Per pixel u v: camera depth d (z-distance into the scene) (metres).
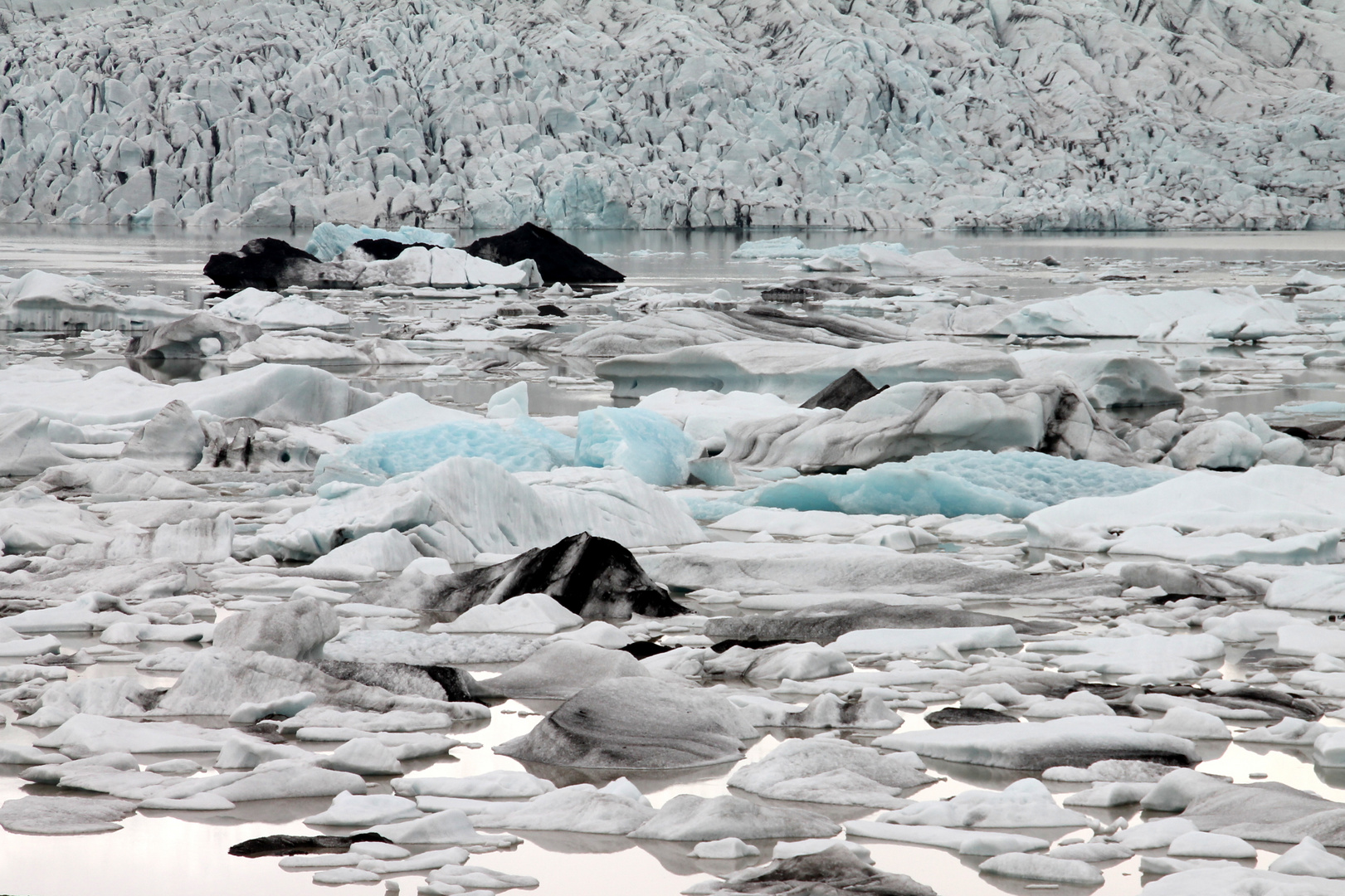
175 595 19.36
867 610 18.09
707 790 11.43
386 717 13.23
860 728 13.27
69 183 190.38
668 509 24.72
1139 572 20.38
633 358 46.38
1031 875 9.23
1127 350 63.97
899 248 121.69
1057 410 31.03
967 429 30.30
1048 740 12.25
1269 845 9.93
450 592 18.95
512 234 108.69
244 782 11.05
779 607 19.36
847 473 27.41
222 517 22.23
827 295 91.88
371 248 113.00
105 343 60.38
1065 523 24.94
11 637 16.25
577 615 18.31
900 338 56.50
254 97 197.00
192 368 52.69
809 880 8.95
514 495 23.28
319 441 31.50
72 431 32.69
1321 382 51.81
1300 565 21.80
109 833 10.11
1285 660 16.03
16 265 107.44
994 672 15.04
